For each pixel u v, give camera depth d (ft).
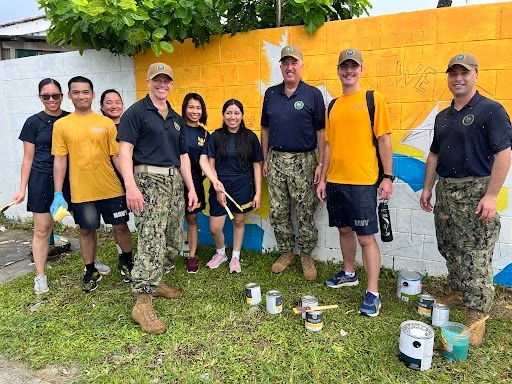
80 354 9.12
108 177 11.81
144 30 13.85
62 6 13.74
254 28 14.67
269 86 13.75
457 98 9.12
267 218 14.69
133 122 9.70
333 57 12.69
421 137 12.02
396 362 8.55
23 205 19.71
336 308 10.87
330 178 10.91
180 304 11.32
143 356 9.02
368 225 10.42
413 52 11.71
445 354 8.65
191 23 13.79
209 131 15.02
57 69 17.16
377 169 10.50
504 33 10.67
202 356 8.93
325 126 11.80
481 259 9.12
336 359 8.71
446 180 9.53
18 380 8.40
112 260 14.56
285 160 12.56
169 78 9.93
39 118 11.93
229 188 13.05
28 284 12.81
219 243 13.96
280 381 8.09
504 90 10.89
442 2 15.12
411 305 11.02
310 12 12.59
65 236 17.65
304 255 13.33
